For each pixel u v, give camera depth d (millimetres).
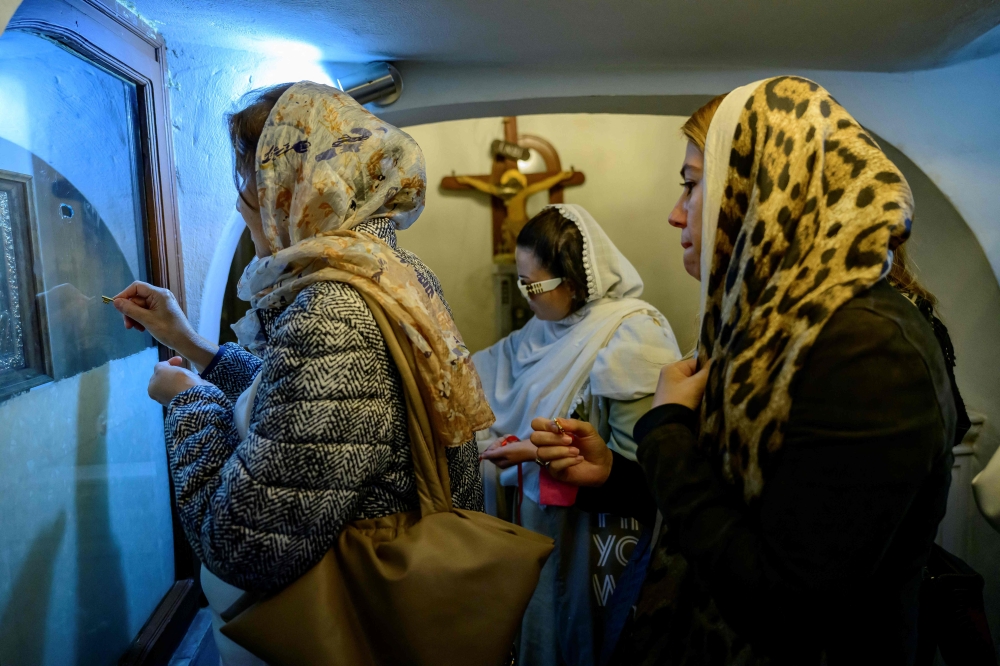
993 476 876
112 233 1007
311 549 627
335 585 647
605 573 1275
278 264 691
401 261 737
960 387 1627
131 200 1062
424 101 1558
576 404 1389
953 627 781
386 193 735
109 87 989
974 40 1311
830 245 596
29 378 818
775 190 646
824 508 554
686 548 659
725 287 702
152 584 1172
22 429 809
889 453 529
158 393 819
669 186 2977
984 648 772
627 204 3025
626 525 1278
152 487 1172
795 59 1450
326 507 614
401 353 669
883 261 562
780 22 1186
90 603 965
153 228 1105
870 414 536
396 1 1041
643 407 1223
